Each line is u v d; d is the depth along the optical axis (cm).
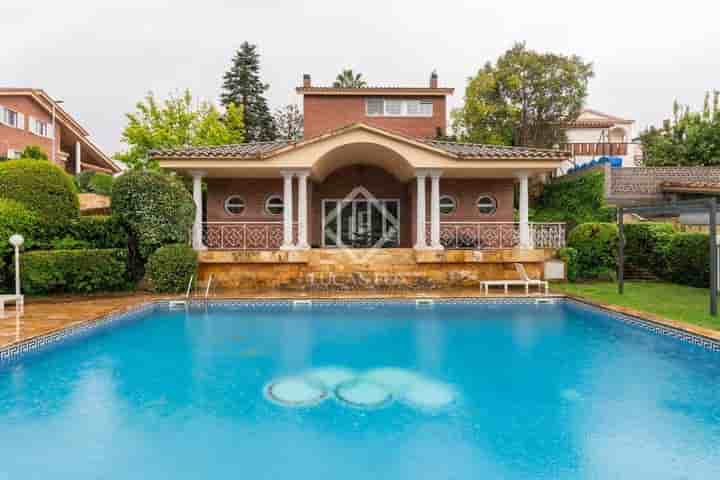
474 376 661
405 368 699
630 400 566
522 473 396
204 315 1073
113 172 3962
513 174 1585
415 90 2247
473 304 1197
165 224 1252
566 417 515
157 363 721
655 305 1053
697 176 1955
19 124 2669
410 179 1727
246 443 453
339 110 2286
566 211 2047
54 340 798
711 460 417
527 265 1448
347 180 1842
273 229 1708
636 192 1944
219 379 647
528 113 2775
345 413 528
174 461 417
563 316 1070
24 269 1087
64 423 499
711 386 613
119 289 1295
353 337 883
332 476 392
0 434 471
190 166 1416
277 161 1429
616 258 1526
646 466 407
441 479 386
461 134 2878
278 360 738
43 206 1186
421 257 1398
